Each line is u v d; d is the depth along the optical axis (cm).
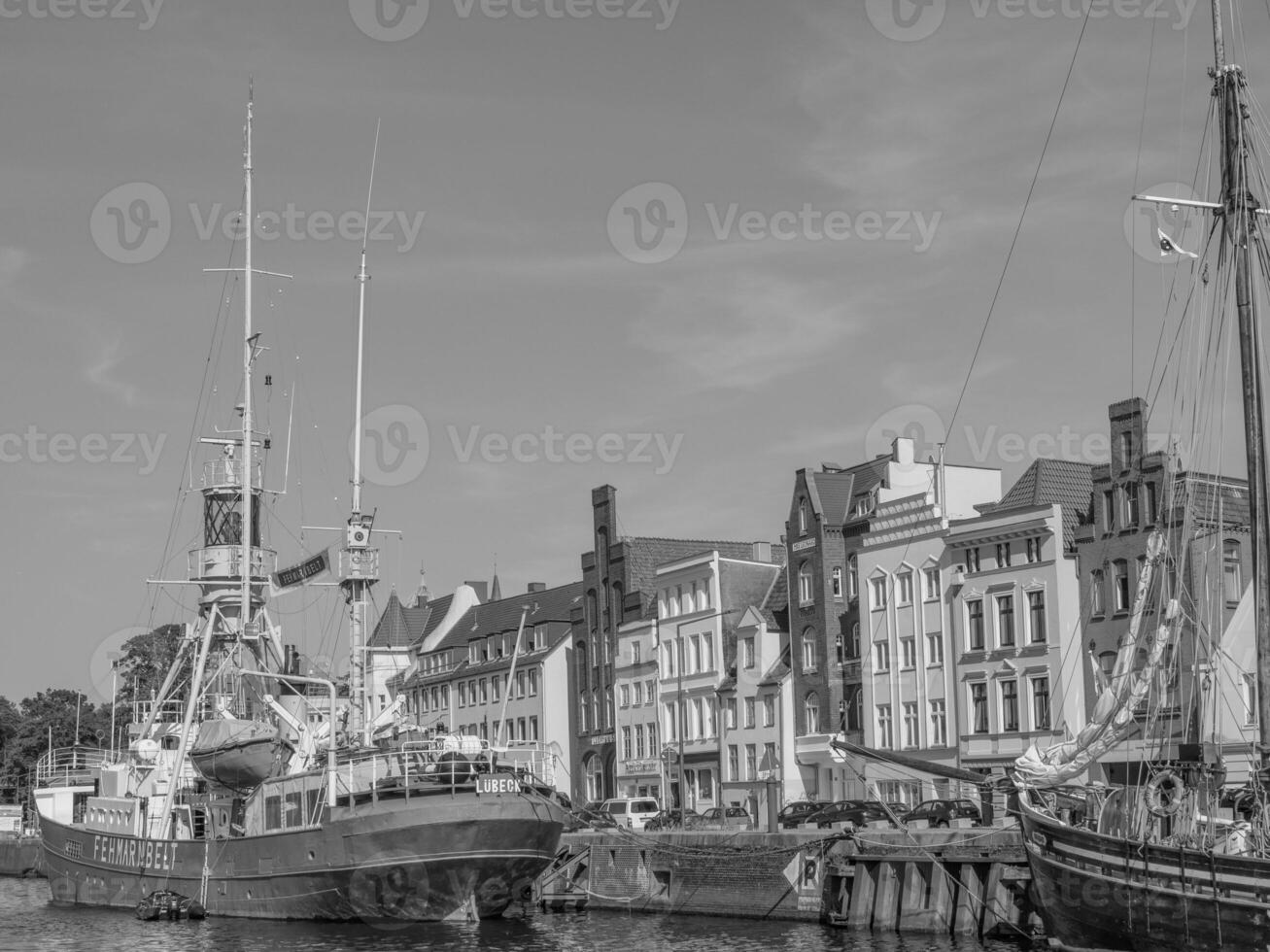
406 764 5825
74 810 8156
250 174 7819
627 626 11019
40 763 8575
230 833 6538
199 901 6525
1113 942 4578
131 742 8194
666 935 5869
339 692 7481
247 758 6344
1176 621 5369
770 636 9594
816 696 9069
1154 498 7150
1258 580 4647
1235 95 4878
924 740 8238
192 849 6594
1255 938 4181
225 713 7188
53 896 7819
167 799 6825
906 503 8506
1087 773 7138
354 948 5419
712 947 5456
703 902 6775
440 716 13588
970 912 5612
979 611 7975
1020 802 4912
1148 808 4550
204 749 6438
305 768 6612
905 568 8475
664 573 10600
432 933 5788
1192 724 6388
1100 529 7400
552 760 7062
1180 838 4462
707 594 10156
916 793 8238
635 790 10738
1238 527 7125
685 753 10156
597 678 11406
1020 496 7981
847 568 9069
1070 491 7944
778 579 10119
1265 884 4159
